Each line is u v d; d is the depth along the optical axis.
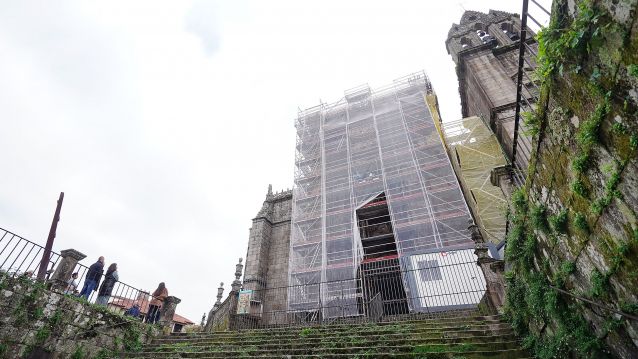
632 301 4.10
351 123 32.69
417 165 24.80
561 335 5.94
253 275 25.55
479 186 21.39
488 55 24.36
